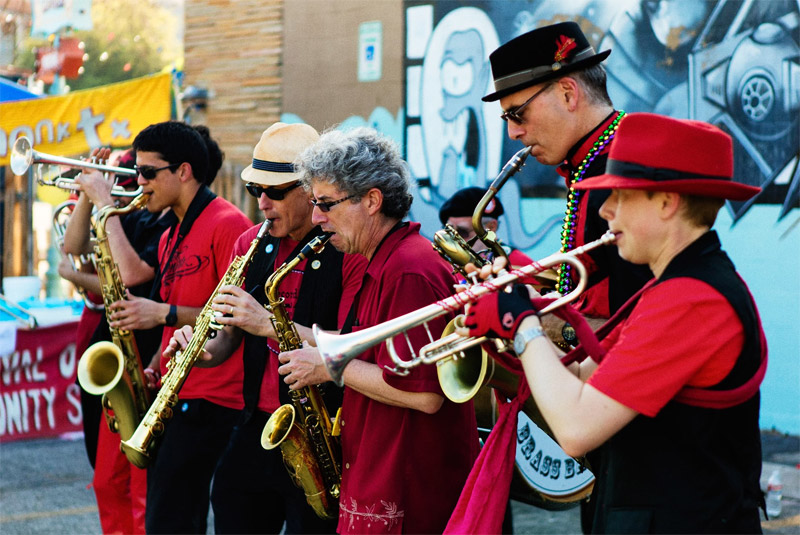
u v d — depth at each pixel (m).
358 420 2.85
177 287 3.98
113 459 4.38
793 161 6.30
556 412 1.94
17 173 4.41
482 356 2.43
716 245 2.01
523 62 2.62
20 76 10.00
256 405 3.32
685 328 1.89
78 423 7.15
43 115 7.80
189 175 4.02
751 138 6.47
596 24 7.11
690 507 1.96
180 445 3.72
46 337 6.96
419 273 2.71
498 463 2.39
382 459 2.78
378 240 2.86
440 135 8.09
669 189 1.94
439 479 2.79
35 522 5.11
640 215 2.00
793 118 6.28
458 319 2.21
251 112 9.39
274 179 3.19
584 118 2.63
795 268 6.32
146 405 4.11
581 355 2.21
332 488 3.16
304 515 3.19
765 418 6.48
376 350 2.81
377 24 8.45
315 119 8.95
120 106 7.69
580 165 2.64
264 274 3.38
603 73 2.68
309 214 3.27
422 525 2.78
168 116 7.68
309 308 3.19
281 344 3.10
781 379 6.40
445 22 8.01
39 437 6.99
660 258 2.01
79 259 5.04
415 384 2.64
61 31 9.91
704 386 1.93
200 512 3.77
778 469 5.72
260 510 3.35
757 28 6.40
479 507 2.36
